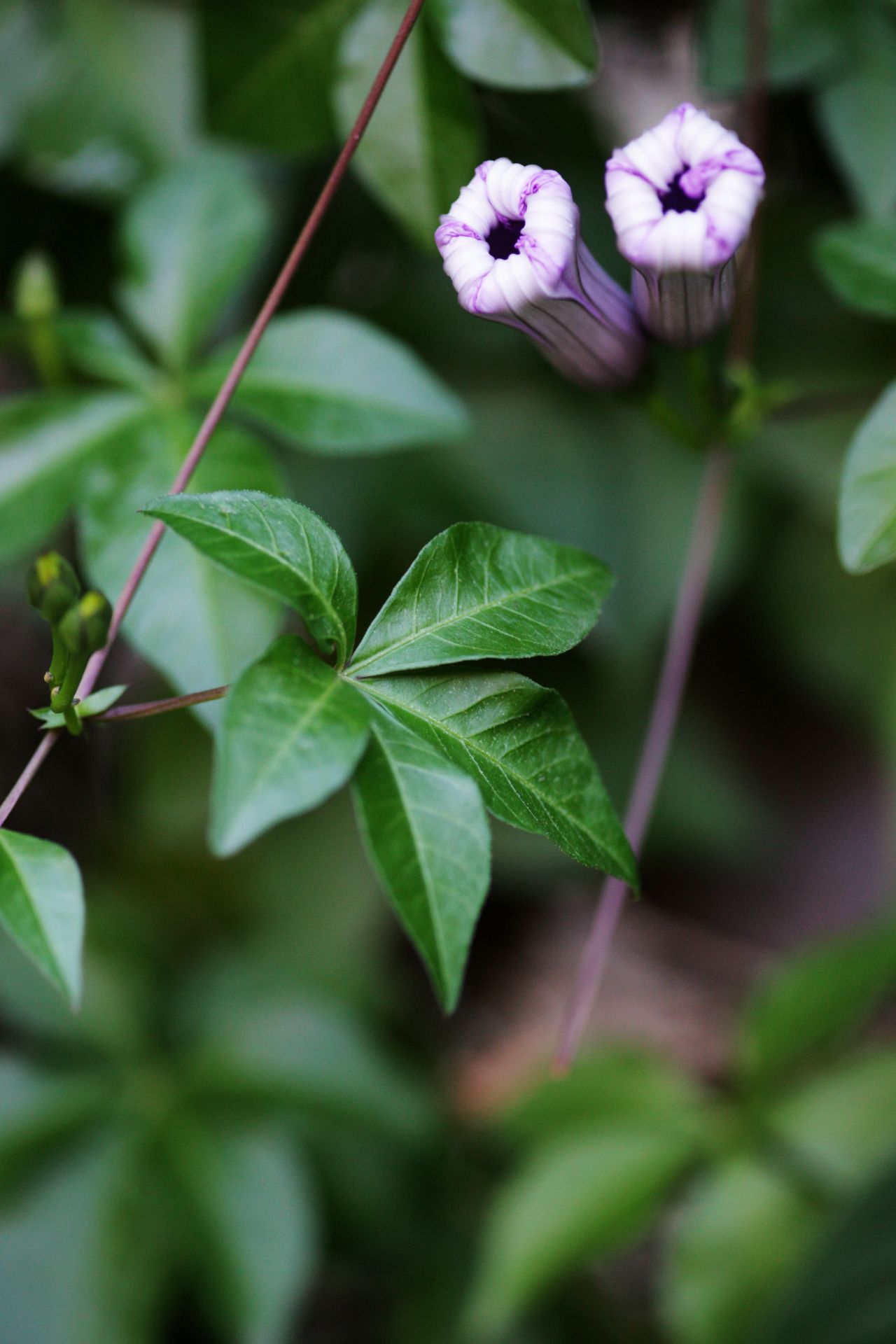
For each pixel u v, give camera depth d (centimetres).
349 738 54
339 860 87
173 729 88
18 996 80
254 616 62
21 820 94
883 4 66
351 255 78
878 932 72
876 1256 69
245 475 65
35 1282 74
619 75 77
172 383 66
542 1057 97
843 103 66
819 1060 81
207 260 67
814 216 72
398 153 65
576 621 56
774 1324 69
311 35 66
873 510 59
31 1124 78
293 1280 74
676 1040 99
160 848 88
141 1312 75
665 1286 74
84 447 66
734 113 72
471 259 56
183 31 74
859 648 85
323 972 85
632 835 65
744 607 87
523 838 89
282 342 66
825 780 93
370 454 79
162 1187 77
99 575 63
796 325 74
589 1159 76
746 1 65
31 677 94
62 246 80
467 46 63
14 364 88
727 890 100
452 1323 83
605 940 61
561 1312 86
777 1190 74
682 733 89
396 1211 83
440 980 54
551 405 78
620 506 77
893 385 59
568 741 56
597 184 74
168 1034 83
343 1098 81
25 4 73
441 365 79
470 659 55
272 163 76
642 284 59
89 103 73
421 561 56
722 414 64
